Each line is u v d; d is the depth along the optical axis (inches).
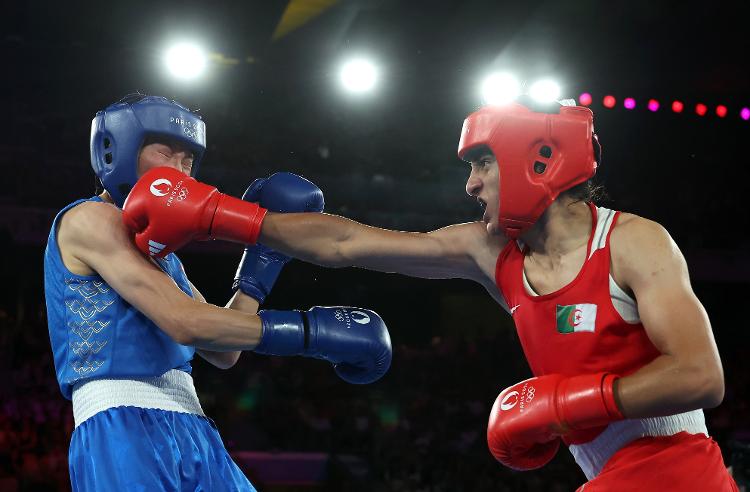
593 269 86.4
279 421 451.5
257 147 586.6
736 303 617.3
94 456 92.7
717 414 527.2
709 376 78.4
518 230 89.5
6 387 420.8
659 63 608.4
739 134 625.3
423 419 493.7
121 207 103.6
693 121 620.7
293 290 606.2
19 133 540.1
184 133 103.0
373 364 103.0
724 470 87.7
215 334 94.2
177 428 97.5
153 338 98.0
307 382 509.4
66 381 97.5
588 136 88.7
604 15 557.0
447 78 611.2
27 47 537.3
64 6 536.4
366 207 588.7
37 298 495.8
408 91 613.6
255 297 110.7
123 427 93.4
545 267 92.0
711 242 596.1
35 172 516.1
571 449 94.6
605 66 610.2
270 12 549.3
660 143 623.5
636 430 87.4
